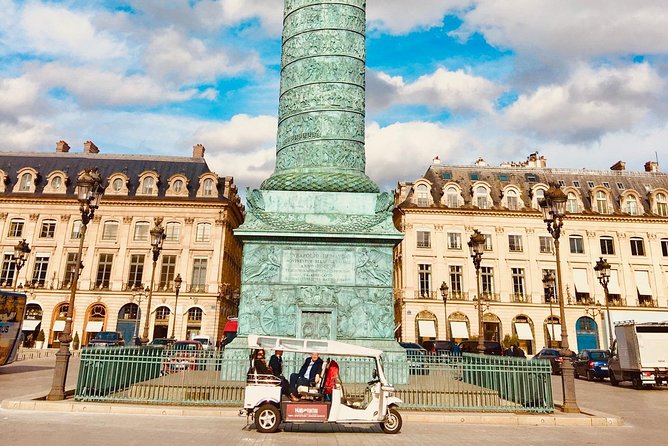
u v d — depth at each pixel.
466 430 10.81
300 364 15.12
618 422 12.05
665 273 51.41
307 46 18.20
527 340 48.56
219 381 13.43
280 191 17.00
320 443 9.09
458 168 55.34
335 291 16.03
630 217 51.91
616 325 23.95
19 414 11.23
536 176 55.31
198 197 50.81
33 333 47.72
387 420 10.23
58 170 53.19
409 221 50.22
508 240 50.50
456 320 48.19
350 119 17.81
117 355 12.86
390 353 15.24
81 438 8.87
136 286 49.12
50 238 50.41
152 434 9.39
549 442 9.70
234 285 57.38
